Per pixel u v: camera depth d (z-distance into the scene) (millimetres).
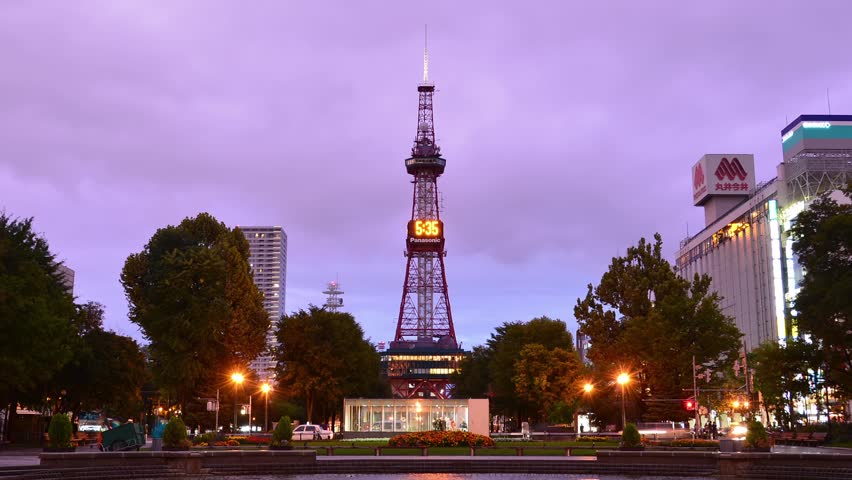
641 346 85688
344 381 116062
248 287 107125
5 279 66875
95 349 93375
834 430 84188
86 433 93000
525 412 132875
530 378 114125
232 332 103625
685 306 86688
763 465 51469
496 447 71312
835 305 68875
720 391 86688
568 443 78438
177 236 109812
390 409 97562
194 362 93250
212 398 100875
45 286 74500
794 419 97188
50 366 73500
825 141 164375
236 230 116375
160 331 94000
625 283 93125
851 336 71188
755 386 98500
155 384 102500
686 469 54344
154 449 55969
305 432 93625
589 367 115000
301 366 114062
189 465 53188
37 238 81125
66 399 97562
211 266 95000
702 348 86062
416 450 68750
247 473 54688
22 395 87812
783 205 168375
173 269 96375
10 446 80188
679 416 85188
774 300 167125
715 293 90188
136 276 108562
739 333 88062
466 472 56688
